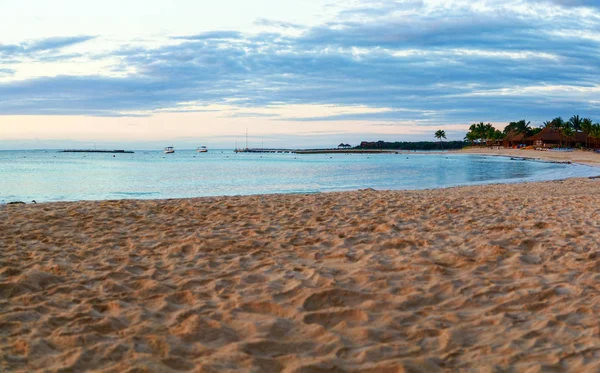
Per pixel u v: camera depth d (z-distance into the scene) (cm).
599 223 816
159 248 661
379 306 423
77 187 2655
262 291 466
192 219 896
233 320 394
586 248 625
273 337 359
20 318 395
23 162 7444
